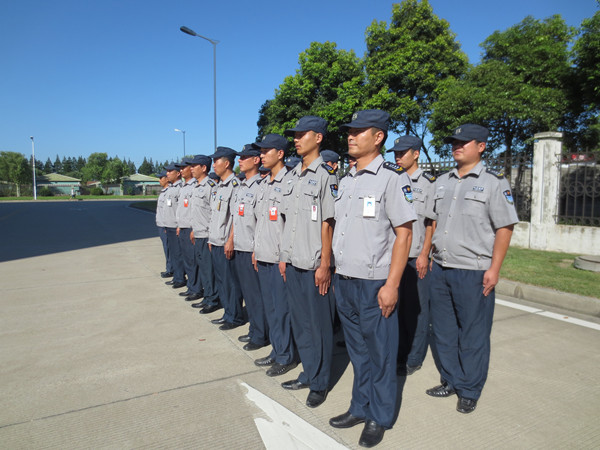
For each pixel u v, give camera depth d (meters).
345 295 2.46
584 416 2.58
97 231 12.83
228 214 4.19
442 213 2.80
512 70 12.59
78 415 2.64
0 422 2.56
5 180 53.44
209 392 2.93
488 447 2.29
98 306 5.01
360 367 2.51
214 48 18.89
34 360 3.46
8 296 5.43
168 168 6.15
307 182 2.80
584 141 12.78
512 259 6.67
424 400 2.82
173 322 4.43
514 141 12.91
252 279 3.65
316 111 16.88
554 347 3.61
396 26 16.39
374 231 2.31
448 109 12.56
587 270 5.82
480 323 2.64
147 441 2.37
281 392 2.94
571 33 12.49
